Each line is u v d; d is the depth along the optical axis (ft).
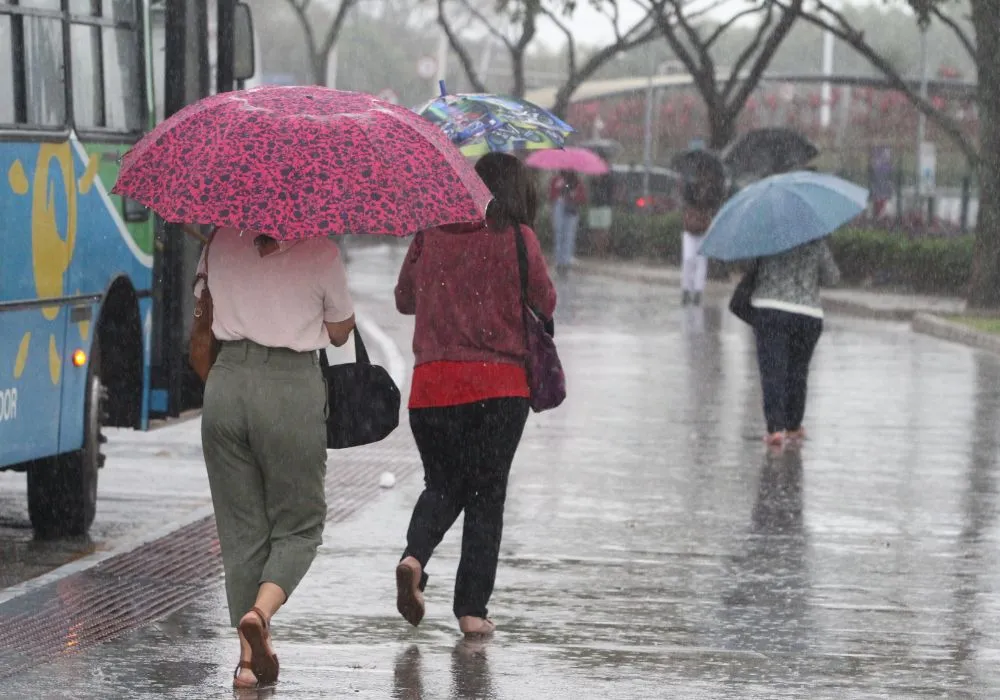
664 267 306.96
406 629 59.36
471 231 56.49
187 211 47.39
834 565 72.28
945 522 82.64
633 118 442.09
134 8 79.05
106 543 74.13
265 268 50.78
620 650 56.70
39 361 67.67
